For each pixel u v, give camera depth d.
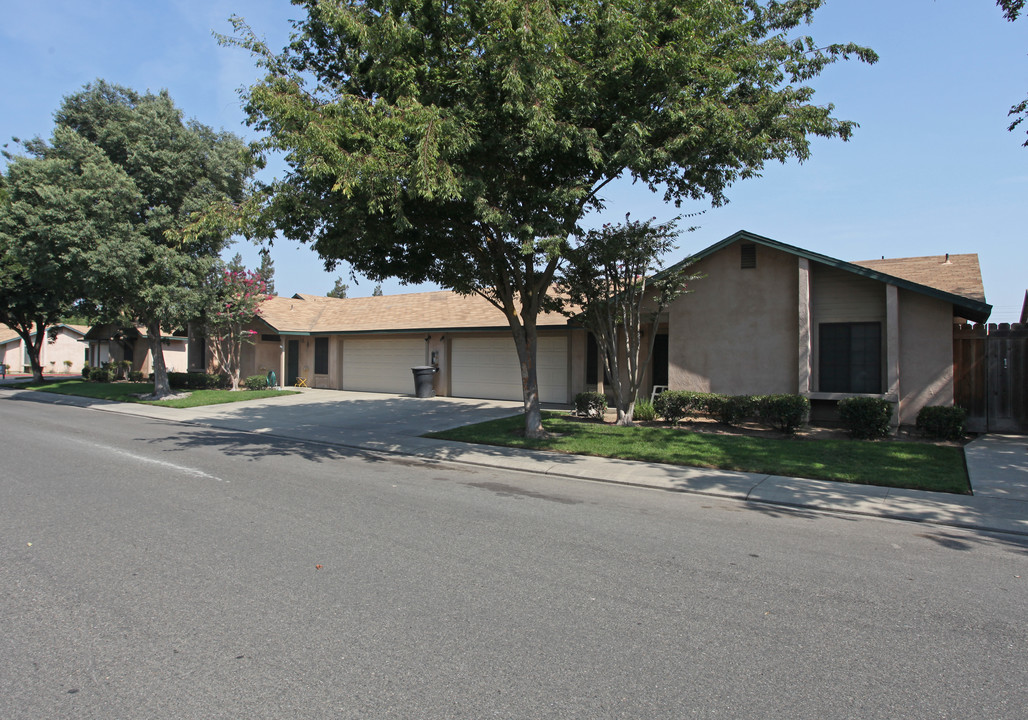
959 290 14.42
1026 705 3.20
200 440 12.94
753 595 4.67
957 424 11.89
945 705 3.19
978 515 7.14
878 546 6.03
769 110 9.88
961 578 5.14
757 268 14.52
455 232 11.73
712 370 14.91
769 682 3.39
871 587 4.89
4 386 30.03
